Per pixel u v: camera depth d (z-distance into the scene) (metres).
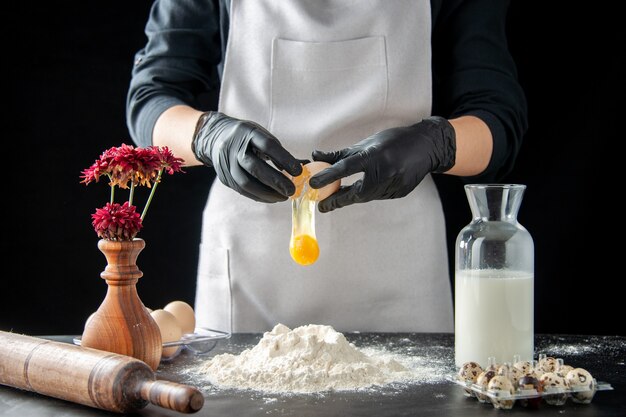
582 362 1.33
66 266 2.51
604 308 2.37
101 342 1.24
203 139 1.55
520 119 1.79
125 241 1.26
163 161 1.29
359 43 1.72
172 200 2.51
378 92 1.71
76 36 2.46
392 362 1.29
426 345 1.46
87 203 2.50
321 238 1.70
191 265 2.53
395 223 1.71
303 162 1.45
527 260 1.28
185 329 1.47
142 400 1.08
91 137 2.49
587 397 1.11
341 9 1.74
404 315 1.72
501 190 1.28
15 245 2.49
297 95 1.73
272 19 1.74
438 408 1.10
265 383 1.21
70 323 2.52
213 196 1.78
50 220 2.50
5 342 1.21
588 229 2.36
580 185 2.36
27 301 2.51
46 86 2.46
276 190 1.38
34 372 1.16
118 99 2.48
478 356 1.27
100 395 1.08
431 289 1.72
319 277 1.71
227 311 1.71
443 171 1.62
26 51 2.45
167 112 1.72
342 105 1.72
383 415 1.08
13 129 2.47
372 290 1.72
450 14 1.82
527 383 1.10
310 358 1.26
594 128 2.33
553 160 2.37
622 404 1.12
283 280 1.72
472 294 1.27
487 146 1.68
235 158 1.44
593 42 2.30
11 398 1.18
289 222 1.71
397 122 1.74
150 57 1.86
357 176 1.73
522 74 2.35
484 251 1.27
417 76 1.73
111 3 2.45
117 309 1.26
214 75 2.01
